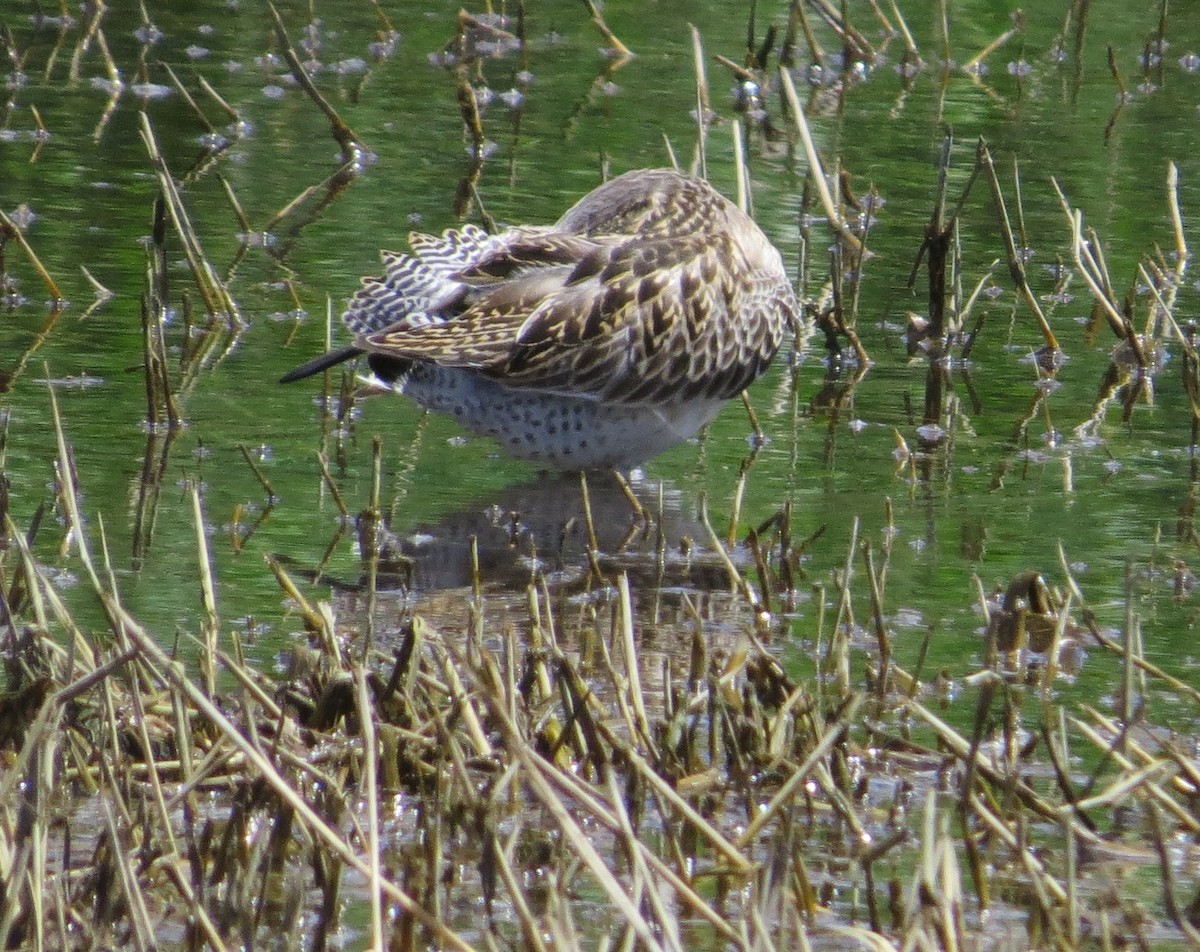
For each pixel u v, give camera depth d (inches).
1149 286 566.9
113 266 617.0
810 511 454.9
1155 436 515.8
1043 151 765.9
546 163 730.8
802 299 614.5
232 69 852.6
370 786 257.0
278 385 532.1
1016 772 305.4
